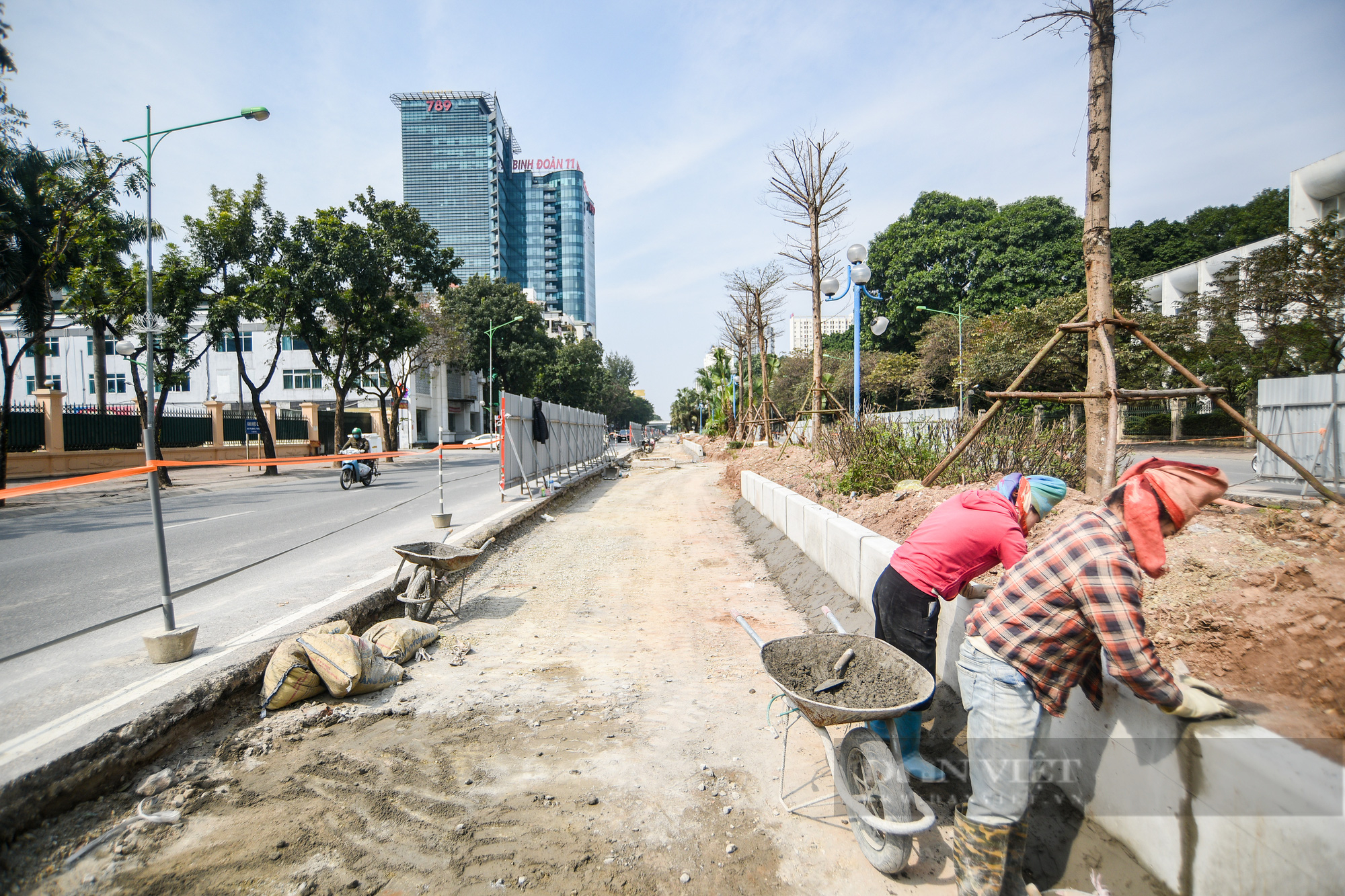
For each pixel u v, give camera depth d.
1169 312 31.25
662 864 2.60
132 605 5.76
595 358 72.12
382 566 7.06
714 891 2.45
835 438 10.56
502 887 2.44
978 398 28.53
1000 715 2.35
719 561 8.43
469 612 6.05
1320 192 20.56
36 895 2.36
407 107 146.50
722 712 3.95
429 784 3.13
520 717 3.87
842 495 8.65
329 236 23.88
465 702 4.06
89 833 2.71
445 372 53.09
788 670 3.11
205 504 14.18
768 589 6.95
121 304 17.62
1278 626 2.75
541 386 55.22
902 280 42.28
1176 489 2.12
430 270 27.92
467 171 146.38
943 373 35.22
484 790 3.09
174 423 24.70
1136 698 2.42
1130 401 5.21
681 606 6.29
